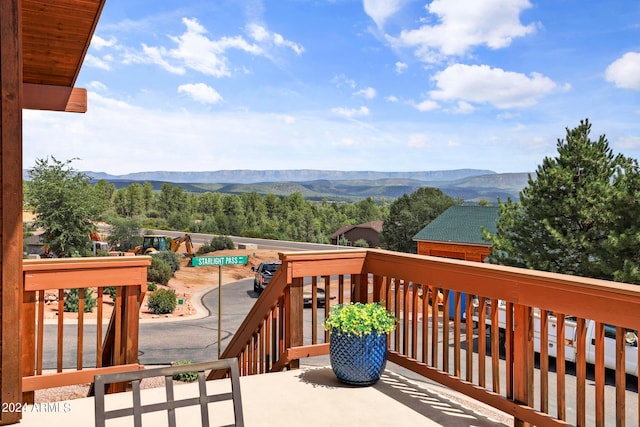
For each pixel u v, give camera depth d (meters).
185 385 3.45
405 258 3.64
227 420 2.90
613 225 13.05
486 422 2.93
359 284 4.12
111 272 3.28
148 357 12.65
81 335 3.23
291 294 3.81
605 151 14.30
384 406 3.15
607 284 2.26
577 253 13.70
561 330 2.47
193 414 2.97
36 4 3.44
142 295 3.40
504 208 15.67
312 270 3.87
